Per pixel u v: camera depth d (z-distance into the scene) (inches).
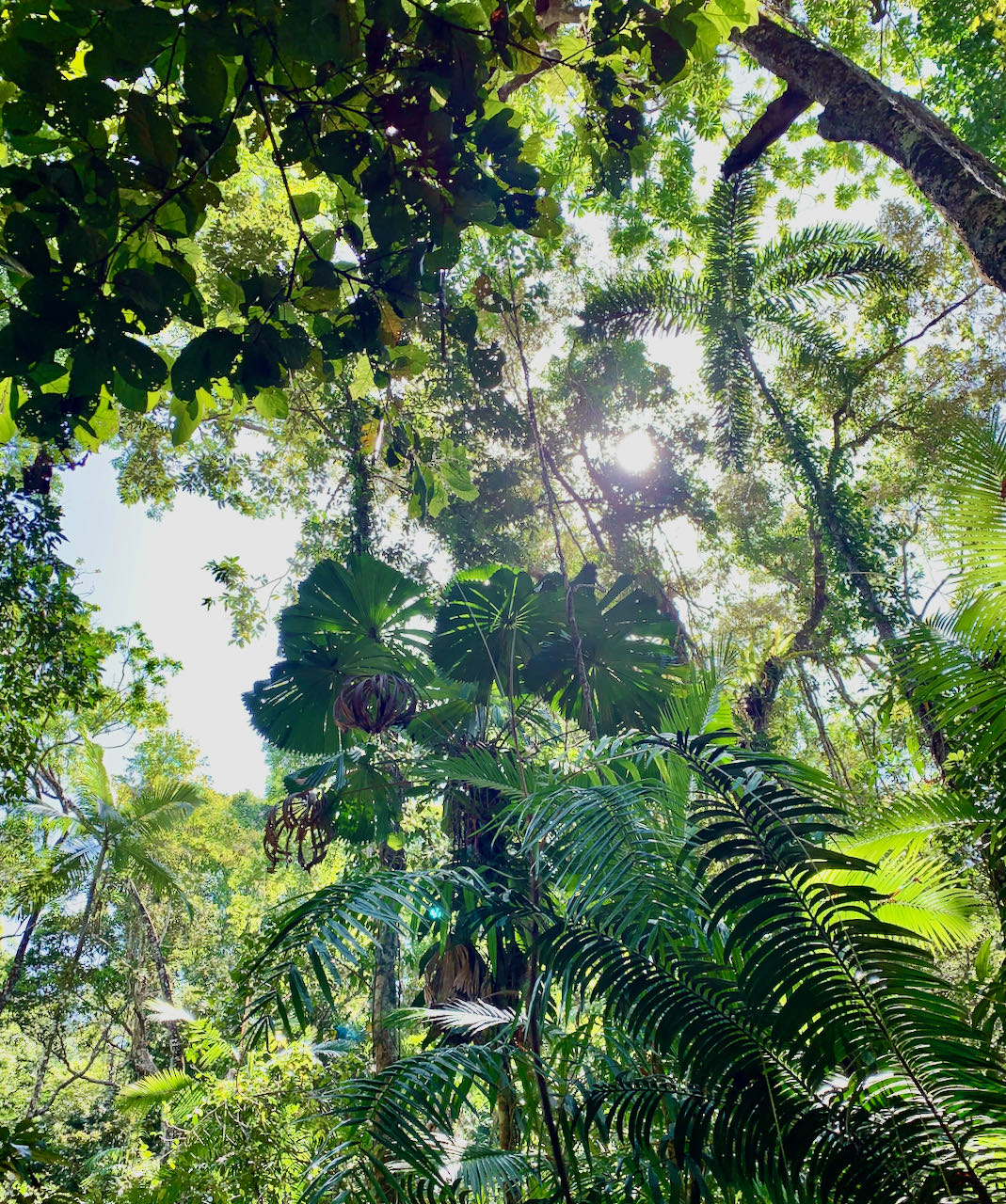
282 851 209.3
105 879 549.0
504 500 414.3
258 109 74.6
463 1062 111.0
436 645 211.3
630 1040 118.7
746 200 457.1
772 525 534.6
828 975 93.0
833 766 398.9
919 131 199.6
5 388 78.7
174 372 76.7
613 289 457.1
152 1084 272.1
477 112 76.8
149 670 427.8
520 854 141.5
